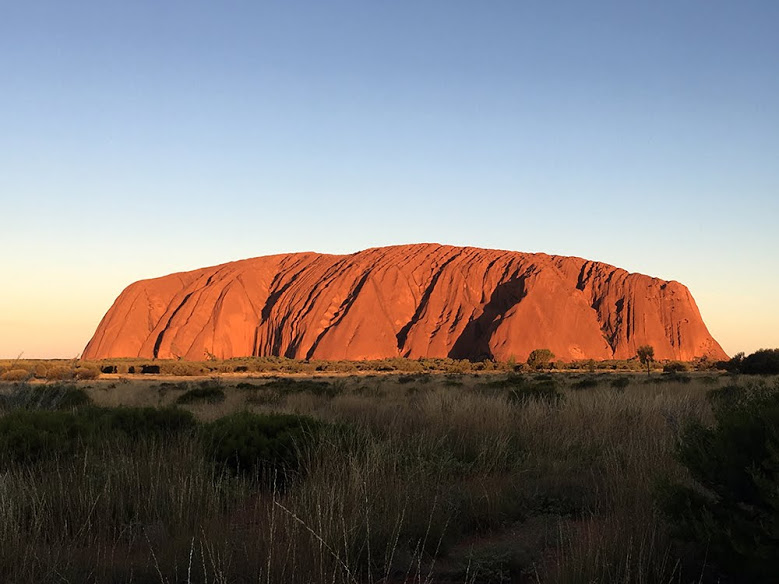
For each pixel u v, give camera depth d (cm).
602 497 713
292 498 637
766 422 457
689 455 496
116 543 577
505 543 590
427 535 577
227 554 497
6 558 484
